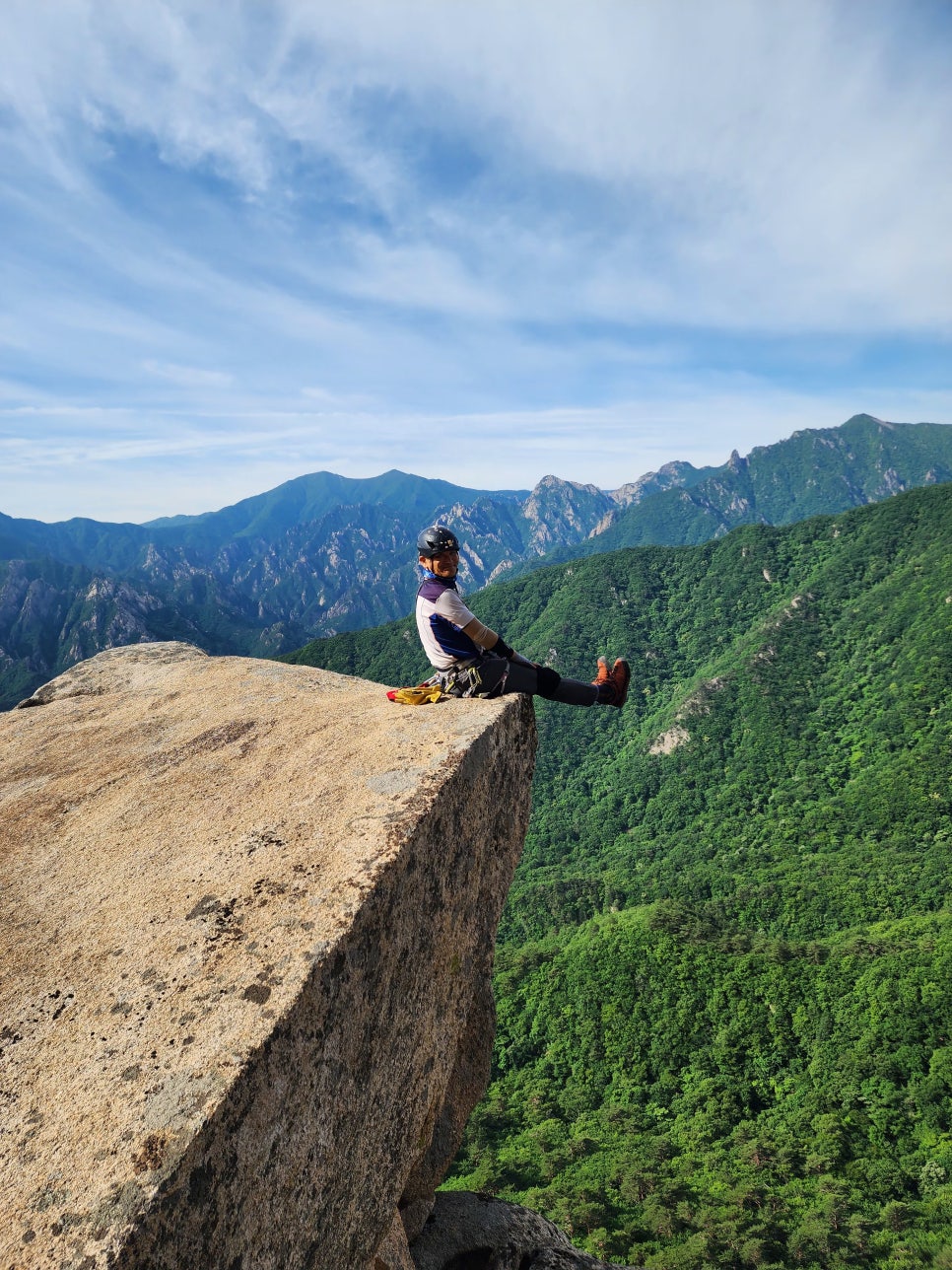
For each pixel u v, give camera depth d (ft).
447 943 13.57
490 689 17.33
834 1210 171.53
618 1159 206.69
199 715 19.52
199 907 10.46
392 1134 11.58
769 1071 236.84
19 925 10.55
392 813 12.35
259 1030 8.25
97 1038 8.29
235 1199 7.65
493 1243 18.69
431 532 17.25
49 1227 6.34
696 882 426.51
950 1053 214.48
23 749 18.78
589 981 285.23
